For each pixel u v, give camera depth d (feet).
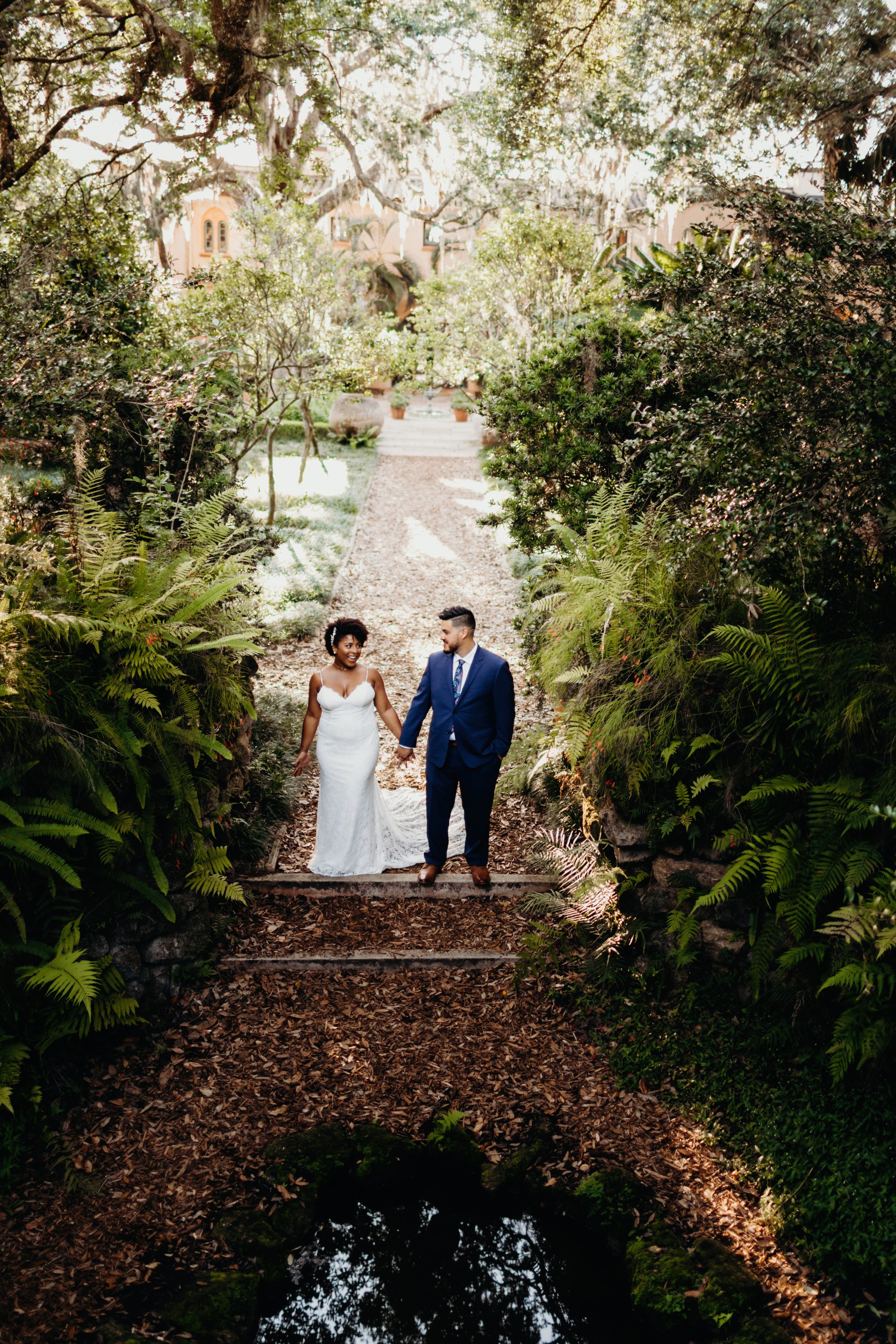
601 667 17.42
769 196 15.52
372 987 16.02
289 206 41.63
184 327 32.22
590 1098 13.94
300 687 27.04
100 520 15.37
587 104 32.96
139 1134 13.08
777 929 14.64
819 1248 11.46
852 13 24.22
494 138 37.91
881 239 14.28
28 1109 12.99
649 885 16.29
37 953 13.21
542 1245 12.05
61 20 27.76
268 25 28.96
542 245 45.47
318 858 18.58
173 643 14.98
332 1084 14.11
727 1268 11.24
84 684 14.14
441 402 92.89
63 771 13.50
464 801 17.84
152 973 15.25
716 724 15.69
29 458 19.30
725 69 27.50
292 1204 12.17
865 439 12.96
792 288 14.61
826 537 13.71
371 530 45.62
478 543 44.14
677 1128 13.43
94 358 18.86
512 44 32.37
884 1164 12.37
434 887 18.26
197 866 15.46
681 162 29.25
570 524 23.38
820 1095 13.52
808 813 14.37
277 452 63.87
